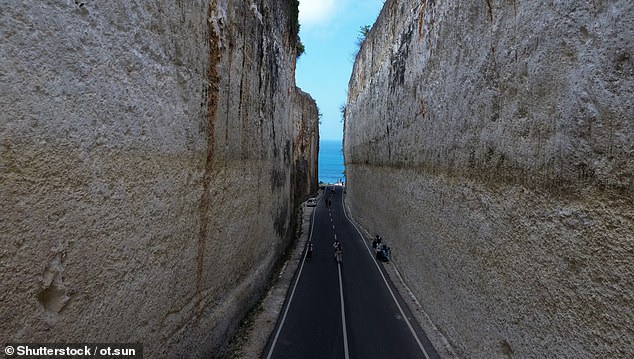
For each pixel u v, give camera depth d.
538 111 6.70
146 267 6.52
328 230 31.89
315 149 60.88
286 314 13.52
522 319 7.04
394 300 15.15
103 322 5.42
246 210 12.79
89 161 5.03
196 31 8.33
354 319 13.18
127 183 5.89
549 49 6.43
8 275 3.94
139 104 6.17
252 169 13.58
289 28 22.28
